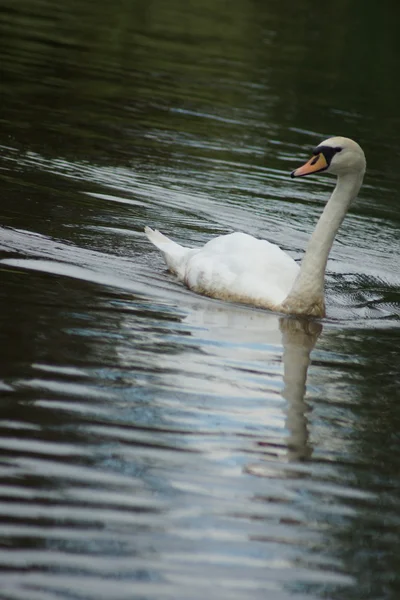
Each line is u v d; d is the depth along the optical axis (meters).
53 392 9.72
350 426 9.98
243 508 8.22
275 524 8.06
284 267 13.73
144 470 8.59
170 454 8.91
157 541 7.61
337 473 9.02
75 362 10.44
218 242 14.09
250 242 13.97
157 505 8.09
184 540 7.66
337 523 8.20
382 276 15.73
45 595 6.86
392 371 11.59
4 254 13.41
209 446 9.15
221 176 19.48
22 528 7.57
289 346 12.04
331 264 15.97
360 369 11.56
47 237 14.45
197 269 13.62
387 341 12.75
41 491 8.08
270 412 10.02
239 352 11.55
